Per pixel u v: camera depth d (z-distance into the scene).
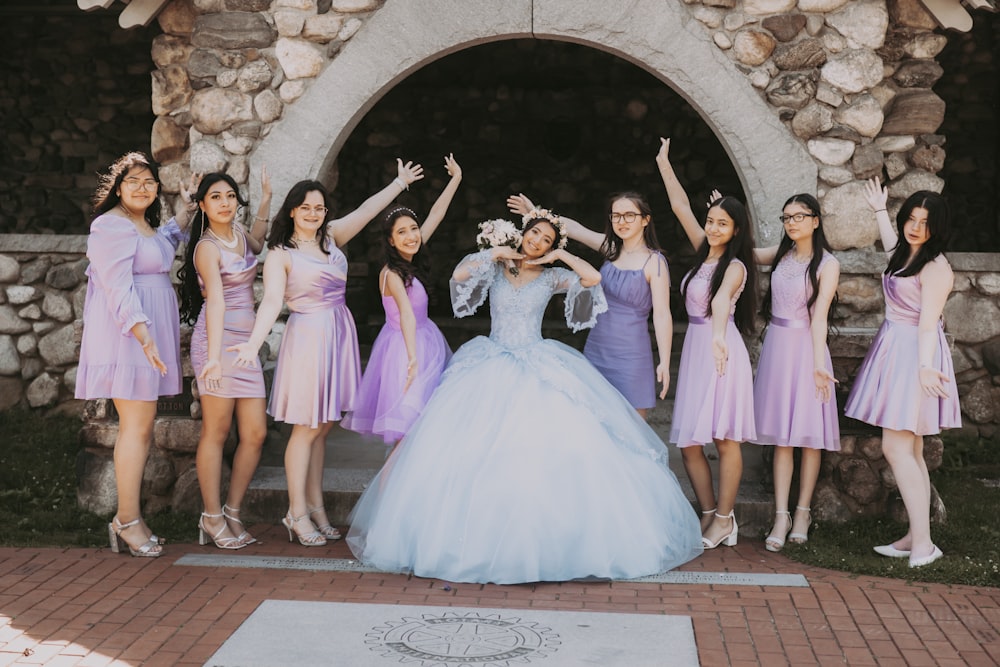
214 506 4.84
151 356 4.39
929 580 4.44
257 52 5.70
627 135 9.79
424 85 9.80
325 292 4.77
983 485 6.21
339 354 4.82
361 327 8.98
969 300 6.85
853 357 5.22
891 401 4.64
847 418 5.23
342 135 5.76
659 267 4.93
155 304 4.57
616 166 9.84
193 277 4.84
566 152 9.88
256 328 4.48
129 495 4.65
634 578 4.38
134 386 4.49
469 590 4.24
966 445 6.80
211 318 4.52
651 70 5.62
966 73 9.13
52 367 7.23
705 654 3.60
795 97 5.51
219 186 4.60
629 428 4.64
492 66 9.72
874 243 5.61
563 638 3.70
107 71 9.67
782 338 4.88
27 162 9.79
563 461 4.36
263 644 3.62
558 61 9.66
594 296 4.79
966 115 9.16
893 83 5.70
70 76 9.70
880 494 5.21
